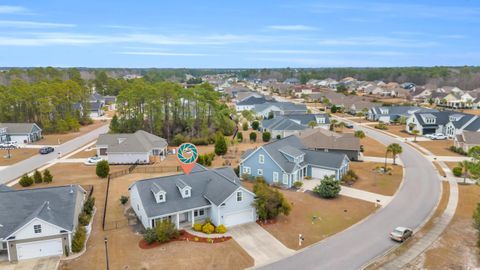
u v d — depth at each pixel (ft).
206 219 112.27
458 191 145.28
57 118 297.53
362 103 385.50
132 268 87.25
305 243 100.89
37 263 90.07
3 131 248.93
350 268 87.92
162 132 256.52
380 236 105.40
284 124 263.90
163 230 99.76
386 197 139.03
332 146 198.70
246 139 257.34
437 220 116.88
